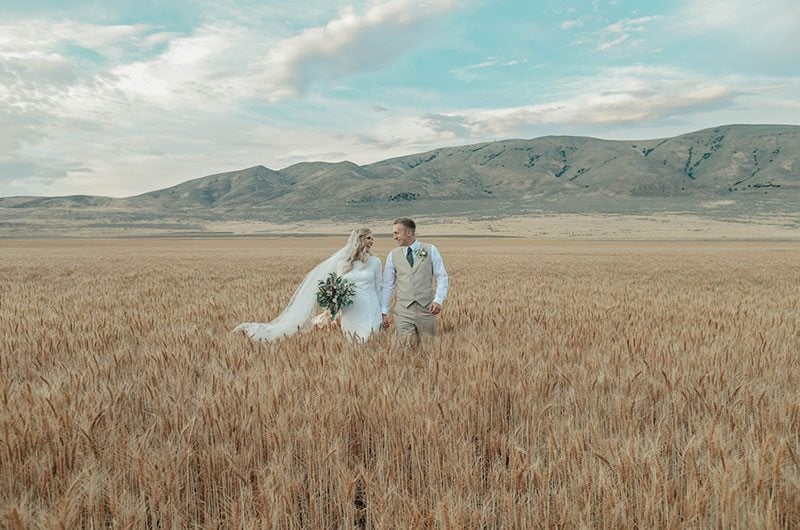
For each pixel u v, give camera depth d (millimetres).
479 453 3660
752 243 108375
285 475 2963
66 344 6309
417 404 3840
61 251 70062
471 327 7910
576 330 7332
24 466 3061
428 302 7035
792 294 14797
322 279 8039
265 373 4633
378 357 5289
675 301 12281
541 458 3400
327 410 3746
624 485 2781
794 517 2678
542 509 2701
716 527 2580
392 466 3348
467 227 195250
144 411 4160
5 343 6410
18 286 17859
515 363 5188
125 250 74062
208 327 8141
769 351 5883
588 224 193125
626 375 4672
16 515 2404
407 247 7188
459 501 2650
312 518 2928
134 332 7707
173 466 3027
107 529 2717
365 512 3078
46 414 3455
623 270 29234
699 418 3871
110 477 2998
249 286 17297
